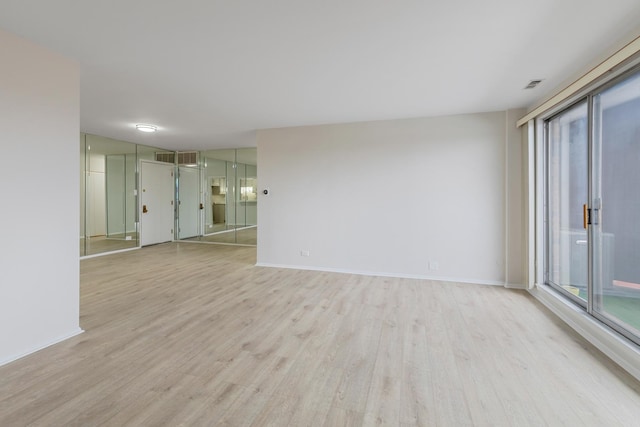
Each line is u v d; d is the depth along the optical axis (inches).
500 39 94.6
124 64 112.6
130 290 161.0
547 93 141.5
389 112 174.6
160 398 75.4
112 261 233.5
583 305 119.8
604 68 92.3
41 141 98.3
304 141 208.2
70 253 107.0
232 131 225.0
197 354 96.3
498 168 173.5
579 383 82.0
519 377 84.9
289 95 146.2
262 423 67.4
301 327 116.6
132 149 284.2
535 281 157.1
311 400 75.2
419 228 186.7
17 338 92.6
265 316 127.0
